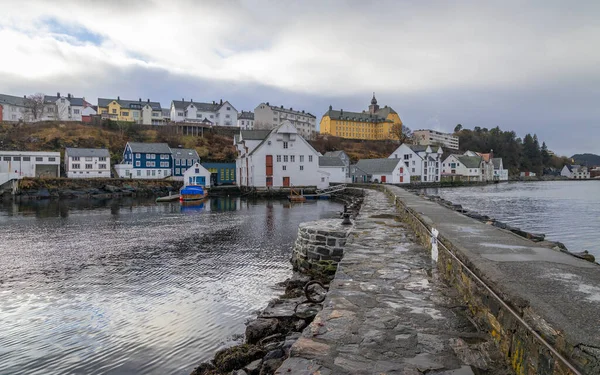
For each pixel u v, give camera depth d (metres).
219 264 15.85
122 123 95.44
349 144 123.69
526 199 50.72
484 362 3.69
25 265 15.98
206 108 115.94
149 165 75.12
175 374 7.35
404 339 4.11
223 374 6.17
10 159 65.44
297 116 134.62
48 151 74.12
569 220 29.42
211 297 11.73
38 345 8.70
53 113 108.94
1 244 20.73
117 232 24.78
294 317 7.89
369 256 7.96
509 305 3.72
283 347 5.98
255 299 11.47
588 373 2.53
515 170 153.62
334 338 4.12
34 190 59.19
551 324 2.99
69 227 27.25
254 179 63.53
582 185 102.50
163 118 116.06
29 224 28.92
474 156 119.31
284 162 64.88
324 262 12.43
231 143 99.69
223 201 52.50
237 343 8.50
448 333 4.28
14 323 9.93
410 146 101.25
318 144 112.19
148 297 11.84
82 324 9.82
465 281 5.33
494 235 7.16
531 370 3.24
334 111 145.12
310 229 12.89
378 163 83.62
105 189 64.25
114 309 10.84
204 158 86.88
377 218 14.54
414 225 11.33
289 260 16.38
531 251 5.70
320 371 3.45
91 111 111.31
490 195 59.84
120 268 15.39
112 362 7.88
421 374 3.42
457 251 5.90
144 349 8.41
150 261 16.56
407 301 5.29
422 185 84.12
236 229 25.72
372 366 3.54
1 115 100.44
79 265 15.94
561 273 4.45
